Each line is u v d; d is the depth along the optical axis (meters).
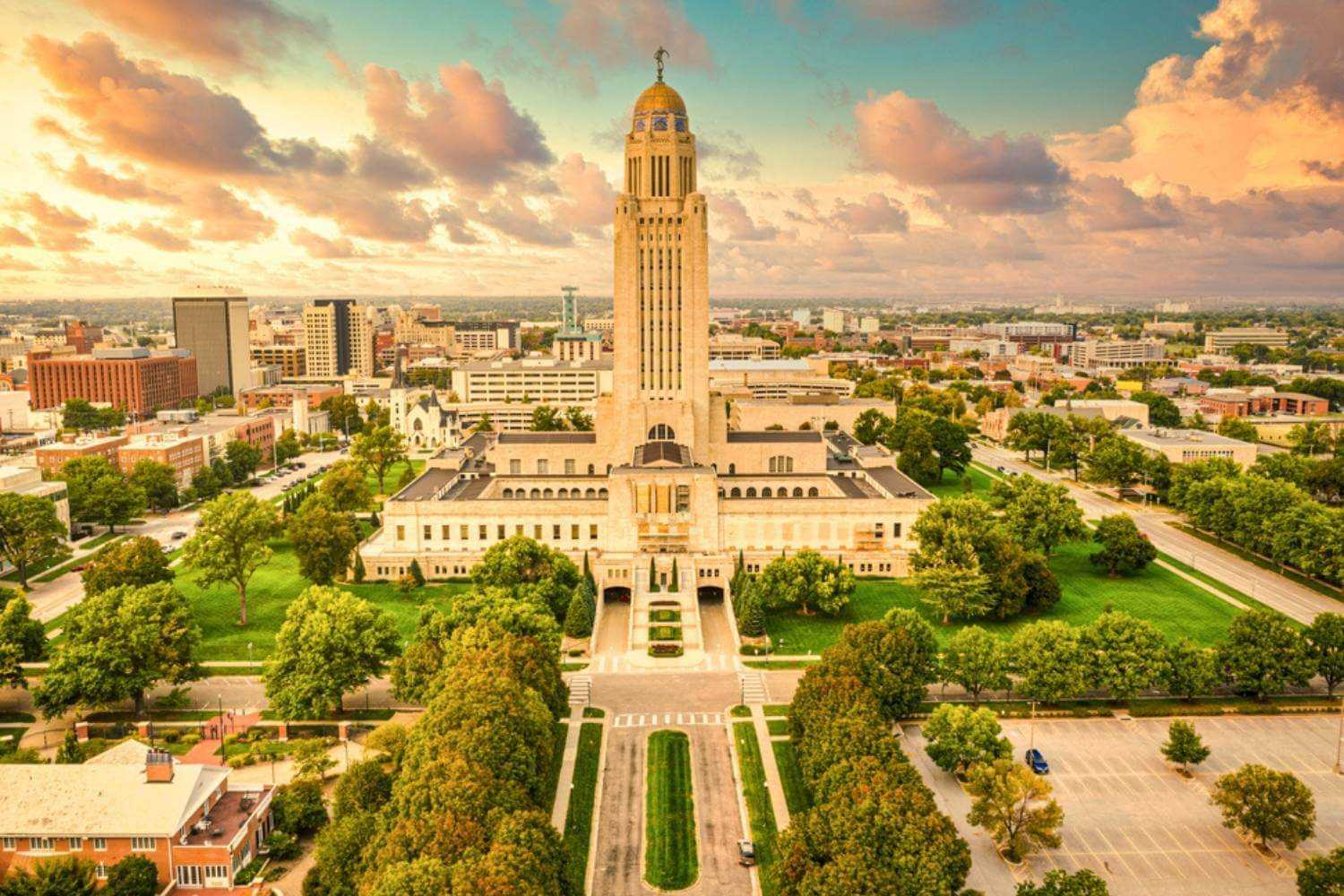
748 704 152.88
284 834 112.88
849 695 123.12
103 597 152.38
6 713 150.25
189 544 184.50
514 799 99.56
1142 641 148.38
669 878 107.38
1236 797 112.44
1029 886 95.31
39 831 104.31
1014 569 187.25
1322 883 96.75
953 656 147.00
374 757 128.25
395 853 89.88
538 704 120.00
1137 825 118.25
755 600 180.12
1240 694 154.88
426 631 152.75
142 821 105.12
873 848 93.56
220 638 180.12
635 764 133.88
